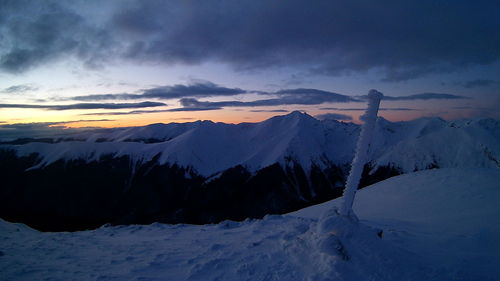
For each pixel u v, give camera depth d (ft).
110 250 29.22
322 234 24.44
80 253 28.22
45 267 23.85
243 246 27.96
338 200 79.36
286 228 33.22
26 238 35.42
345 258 21.38
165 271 23.00
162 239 34.09
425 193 68.90
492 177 67.62
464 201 55.83
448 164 388.98
